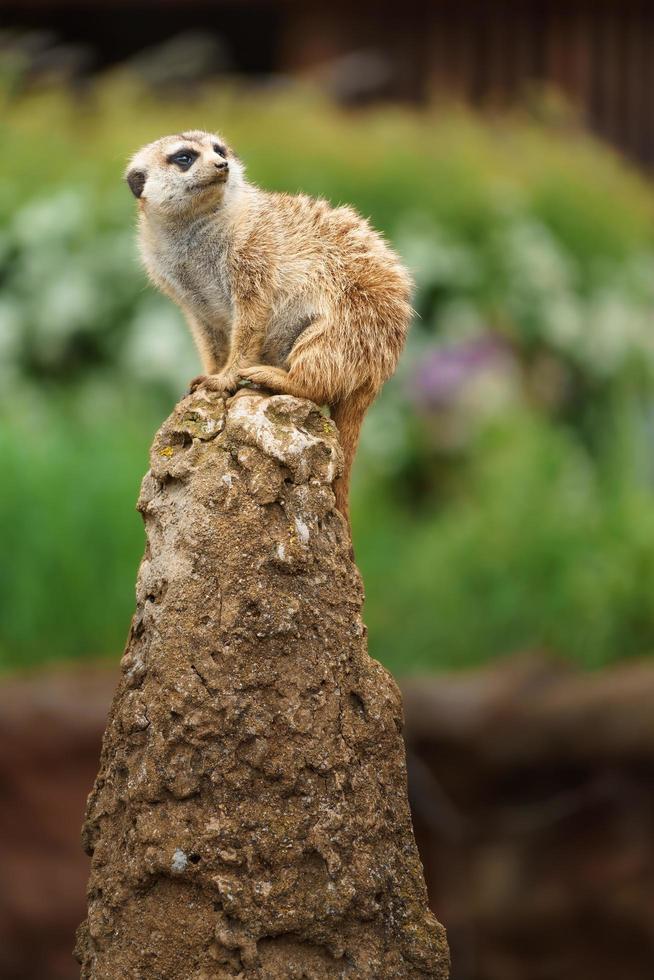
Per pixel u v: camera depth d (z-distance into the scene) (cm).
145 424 1486
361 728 494
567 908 1122
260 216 616
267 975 466
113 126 1825
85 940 503
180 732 479
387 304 588
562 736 1095
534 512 1258
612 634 1180
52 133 1820
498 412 1482
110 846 490
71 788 1105
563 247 1777
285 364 595
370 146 1794
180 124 1812
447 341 1622
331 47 2197
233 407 518
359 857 482
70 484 1253
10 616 1195
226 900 467
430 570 1259
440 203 1717
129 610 1202
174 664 486
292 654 490
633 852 1107
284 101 1912
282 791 479
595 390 1777
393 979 481
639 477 1736
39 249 1669
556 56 2169
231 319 638
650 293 1798
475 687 1135
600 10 2162
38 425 1448
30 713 1095
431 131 1881
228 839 473
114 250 1645
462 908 1141
